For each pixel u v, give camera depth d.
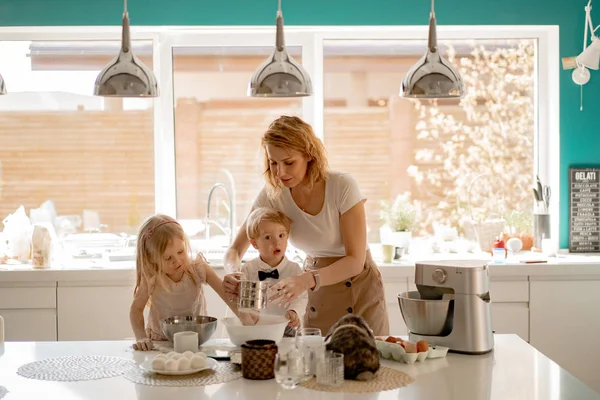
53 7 4.29
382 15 4.34
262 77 2.57
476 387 1.92
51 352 2.32
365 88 4.53
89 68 4.48
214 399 1.82
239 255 2.92
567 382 1.96
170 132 4.51
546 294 3.97
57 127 4.49
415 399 1.81
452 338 2.28
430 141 4.56
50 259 4.02
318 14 4.34
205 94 4.52
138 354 2.29
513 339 2.48
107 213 4.53
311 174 2.61
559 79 4.41
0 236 4.38
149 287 2.71
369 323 2.71
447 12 4.35
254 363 1.98
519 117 4.57
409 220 4.43
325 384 1.93
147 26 4.32
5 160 4.49
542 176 4.56
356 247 2.60
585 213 4.45
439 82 2.55
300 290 2.43
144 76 2.60
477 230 4.47
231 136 4.54
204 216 4.57
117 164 4.52
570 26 4.39
